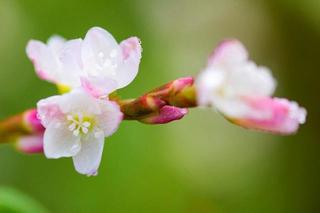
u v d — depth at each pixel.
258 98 0.09
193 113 0.22
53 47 0.10
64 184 0.17
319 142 0.22
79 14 0.18
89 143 0.09
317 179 0.22
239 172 0.22
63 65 0.10
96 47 0.09
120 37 0.19
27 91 0.17
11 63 0.17
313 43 0.23
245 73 0.09
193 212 0.20
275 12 0.22
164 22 0.20
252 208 0.22
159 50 0.19
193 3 0.21
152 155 0.19
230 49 0.09
